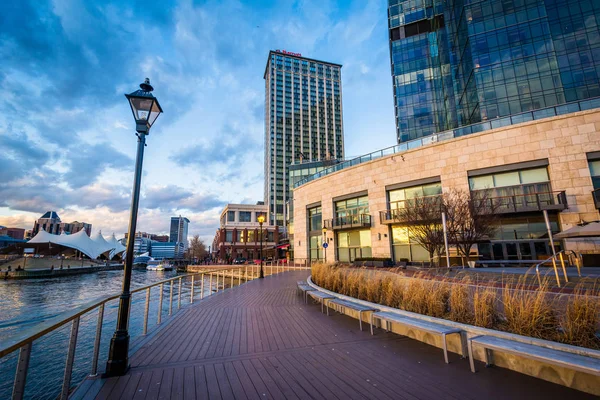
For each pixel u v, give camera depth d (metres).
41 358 10.77
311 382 3.95
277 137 133.12
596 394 3.34
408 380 3.96
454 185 23.05
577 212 18.38
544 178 20.00
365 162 29.38
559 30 31.67
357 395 3.55
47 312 20.75
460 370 4.27
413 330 6.06
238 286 16.34
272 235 77.75
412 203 24.17
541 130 20.17
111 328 14.88
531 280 8.26
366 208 29.22
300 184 38.91
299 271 28.50
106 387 3.82
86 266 74.31
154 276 64.25
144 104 5.34
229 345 5.70
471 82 35.69
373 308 7.25
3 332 15.52
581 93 29.58
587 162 18.66
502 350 3.79
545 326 4.56
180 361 4.82
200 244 112.69
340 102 145.88
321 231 34.41
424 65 49.00
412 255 25.06
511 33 33.06
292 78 142.12
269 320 7.94
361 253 29.12
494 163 21.56
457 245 17.67
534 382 3.78
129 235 4.84
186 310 9.44
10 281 44.78
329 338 6.15
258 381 4.01
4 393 7.91
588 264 16.88
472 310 5.69
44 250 83.00
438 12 48.38
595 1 30.94
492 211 18.36
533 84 31.25
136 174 5.11
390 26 53.56
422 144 25.91
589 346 3.95
